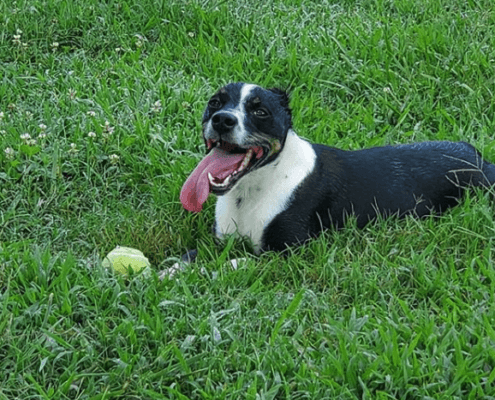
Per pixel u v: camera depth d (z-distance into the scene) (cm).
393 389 416
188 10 842
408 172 566
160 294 484
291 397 416
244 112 510
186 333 459
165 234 564
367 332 450
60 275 489
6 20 820
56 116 682
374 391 420
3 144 639
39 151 634
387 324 454
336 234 541
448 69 741
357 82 737
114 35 812
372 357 430
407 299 491
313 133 660
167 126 676
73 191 614
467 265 512
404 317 467
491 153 630
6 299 467
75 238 567
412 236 541
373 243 533
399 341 448
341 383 422
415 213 563
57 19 828
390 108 700
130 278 502
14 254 514
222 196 550
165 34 814
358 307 476
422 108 700
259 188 534
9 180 616
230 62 761
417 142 607
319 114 695
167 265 543
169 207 591
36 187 613
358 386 420
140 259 516
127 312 470
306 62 750
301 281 511
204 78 751
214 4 853
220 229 555
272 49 775
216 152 524
